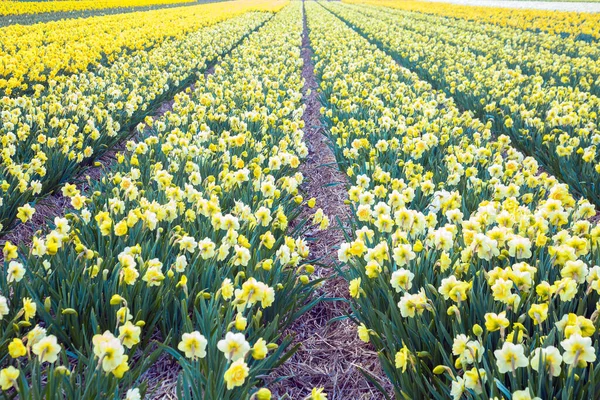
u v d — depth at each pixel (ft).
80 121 19.99
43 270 9.32
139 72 29.89
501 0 127.85
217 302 8.36
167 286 9.04
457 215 10.31
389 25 66.18
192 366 7.23
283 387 8.99
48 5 89.25
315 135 24.62
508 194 11.85
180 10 95.35
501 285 7.42
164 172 12.58
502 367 6.30
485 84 27.50
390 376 7.79
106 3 104.06
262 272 9.52
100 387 6.52
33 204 13.51
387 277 9.19
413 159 16.14
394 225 11.58
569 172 16.06
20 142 16.94
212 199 11.16
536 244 9.26
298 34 56.75
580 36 51.93
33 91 26.84
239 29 59.62
